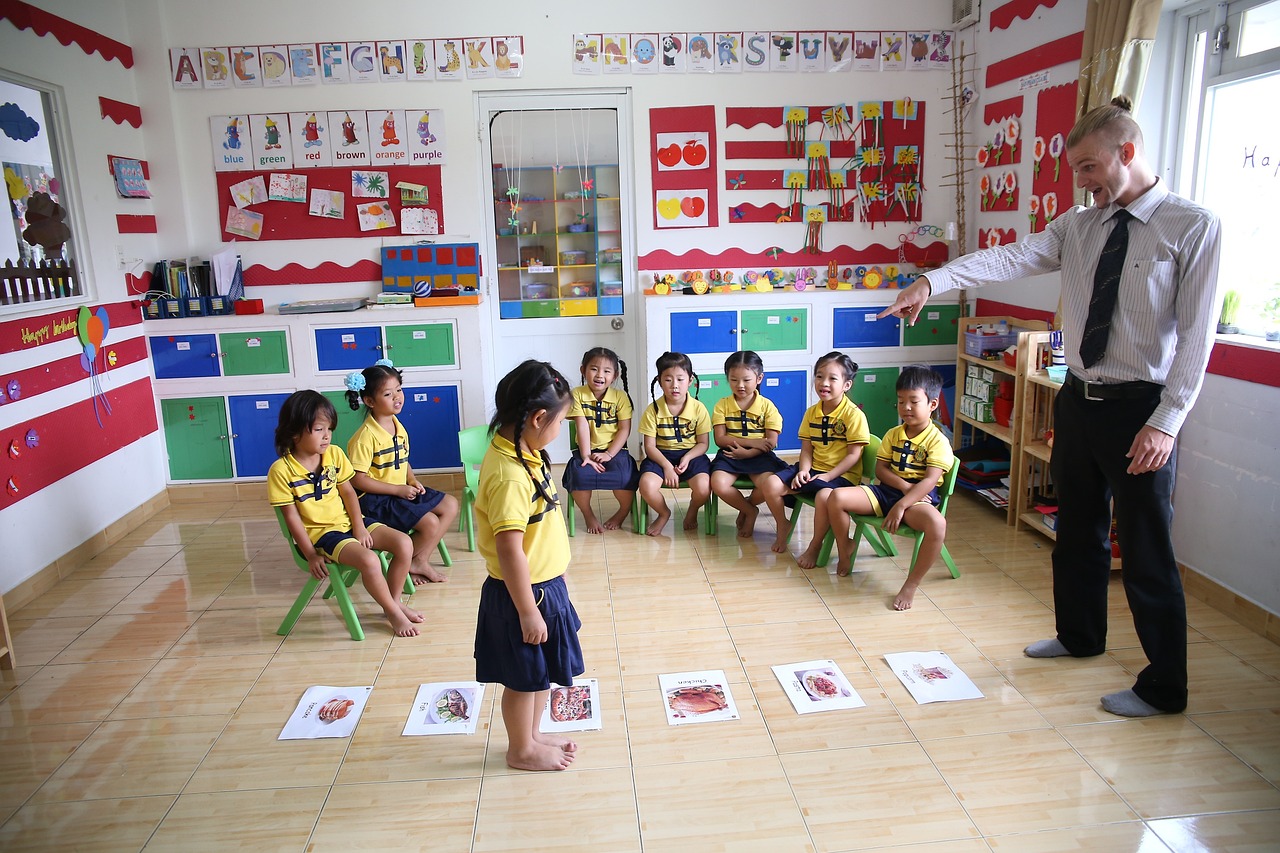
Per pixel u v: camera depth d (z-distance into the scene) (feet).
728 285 15.31
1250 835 6.27
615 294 15.70
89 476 12.37
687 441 12.62
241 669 9.03
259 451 14.62
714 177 15.16
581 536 12.63
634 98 14.84
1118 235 7.32
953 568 10.81
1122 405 7.46
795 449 15.21
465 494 12.32
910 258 15.57
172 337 14.14
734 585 10.78
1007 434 12.81
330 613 10.37
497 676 6.81
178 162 14.40
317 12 14.24
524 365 6.48
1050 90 12.59
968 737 7.49
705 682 8.47
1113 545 10.55
